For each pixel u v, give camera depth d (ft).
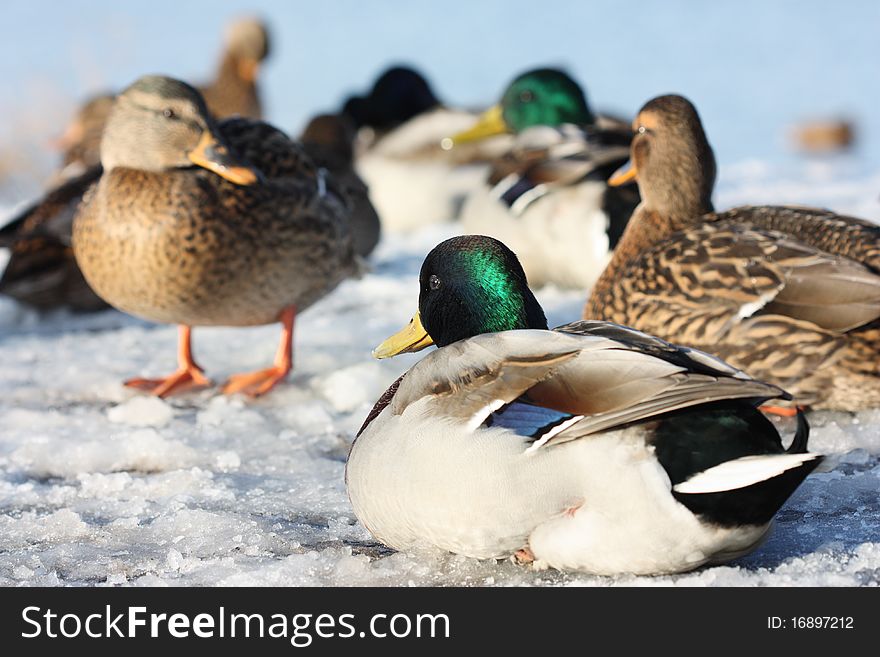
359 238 58.90
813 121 118.62
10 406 38.42
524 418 21.50
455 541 22.62
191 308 38.24
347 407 37.19
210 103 83.20
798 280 31.60
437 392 22.44
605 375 20.77
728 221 35.68
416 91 82.84
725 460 20.52
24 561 25.76
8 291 50.24
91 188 39.06
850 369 31.30
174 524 27.27
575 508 21.31
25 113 93.25
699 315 32.53
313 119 63.77
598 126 63.98
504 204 51.19
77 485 30.89
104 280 38.09
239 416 35.96
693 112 37.76
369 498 23.36
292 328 40.06
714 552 21.42
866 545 23.81
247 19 82.69
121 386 39.96
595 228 49.16
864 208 60.39
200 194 37.40
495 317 24.84
